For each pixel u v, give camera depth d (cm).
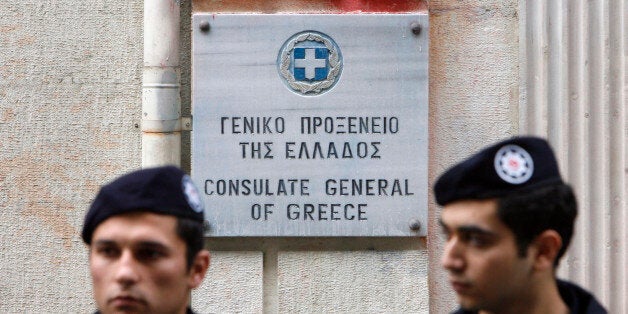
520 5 568
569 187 294
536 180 286
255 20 557
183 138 570
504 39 567
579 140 570
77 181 570
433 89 567
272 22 557
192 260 308
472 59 567
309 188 557
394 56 558
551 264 291
